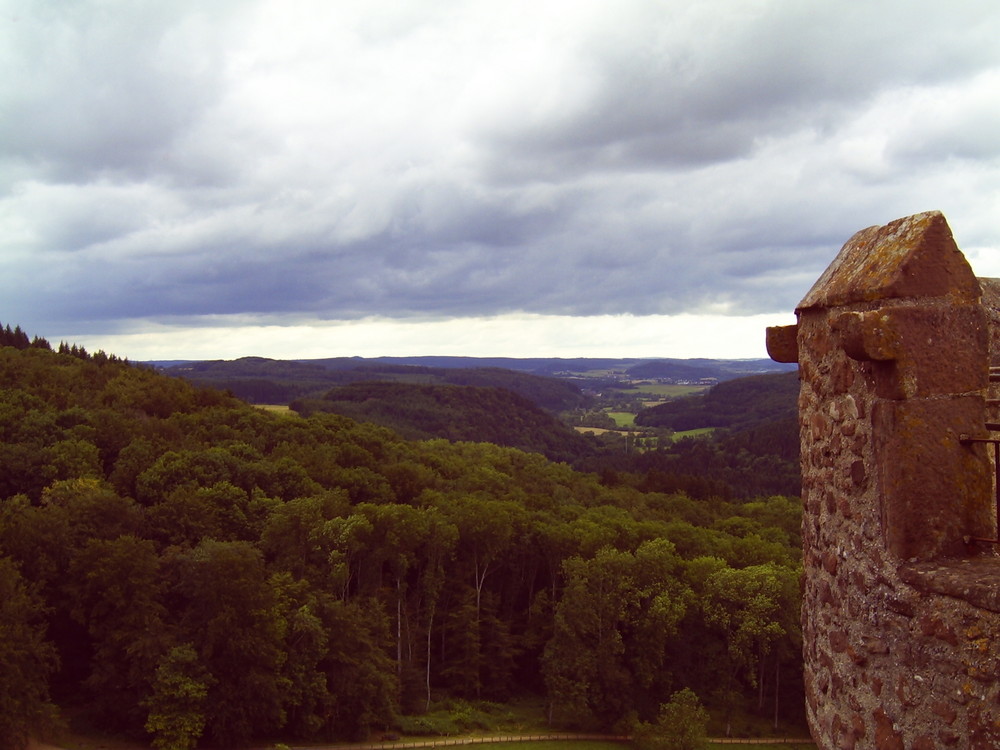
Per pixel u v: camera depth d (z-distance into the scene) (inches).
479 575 1615.4
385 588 1435.8
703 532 1813.5
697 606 1396.4
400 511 1439.5
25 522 1168.8
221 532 1425.9
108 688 1075.9
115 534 1257.4
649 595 1355.8
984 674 114.3
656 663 1347.2
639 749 1217.4
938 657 123.6
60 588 1138.0
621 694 1317.7
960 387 136.6
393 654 1427.2
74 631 1184.8
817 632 179.8
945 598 122.5
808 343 184.7
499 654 1456.7
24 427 1647.4
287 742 1137.4
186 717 1021.2
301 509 1416.1
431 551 1448.1
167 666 1037.2
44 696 1042.7
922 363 134.6
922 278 140.9
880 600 141.3
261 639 1091.9
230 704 1073.5
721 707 1349.7
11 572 1019.3
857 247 171.0
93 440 1733.5
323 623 1210.6
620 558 1384.1
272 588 1179.3
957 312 137.9
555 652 1358.3
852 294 150.6
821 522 175.3
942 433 134.4
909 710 131.5
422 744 1175.0
